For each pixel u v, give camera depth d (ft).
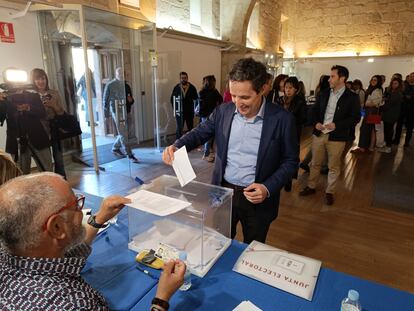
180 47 19.07
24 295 2.05
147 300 3.00
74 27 10.85
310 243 7.83
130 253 3.83
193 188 4.30
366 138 17.03
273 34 31.58
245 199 4.89
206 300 3.00
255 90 4.05
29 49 11.06
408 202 10.39
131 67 15.48
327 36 31.30
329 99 9.67
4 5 10.16
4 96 9.13
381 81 16.56
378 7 28.17
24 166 9.82
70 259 2.23
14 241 2.05
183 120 17.38
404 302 2.94
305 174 13.29
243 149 4.78
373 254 7.36
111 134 13.66
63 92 11.94
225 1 23.57
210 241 3.93
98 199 5.36
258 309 2.83
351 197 10.80
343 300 2.88
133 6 16.37
